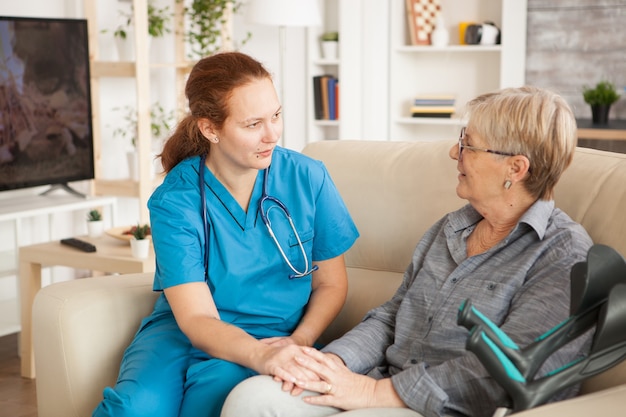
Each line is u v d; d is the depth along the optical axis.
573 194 1.82
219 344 1.73
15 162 3.71
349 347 1.76
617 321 1.27
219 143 1.81
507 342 1.31
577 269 1.32
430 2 5.08
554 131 1.60
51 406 1.97
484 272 1.69
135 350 1.87
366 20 4.99
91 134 4.05
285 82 5.65
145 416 1.73
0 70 3.61
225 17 4.89
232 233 1.88
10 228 4.04
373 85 5.04
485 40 4.85
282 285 1.94
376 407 1.57
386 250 2.17
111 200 3.99
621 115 4.90
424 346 1.72
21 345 3.30
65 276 4.37
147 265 2.97
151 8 4.56
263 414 1.54
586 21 4.90
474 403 1.54
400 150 2.24
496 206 1.68
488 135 1.64
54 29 3.84
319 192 1.96
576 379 1.30
